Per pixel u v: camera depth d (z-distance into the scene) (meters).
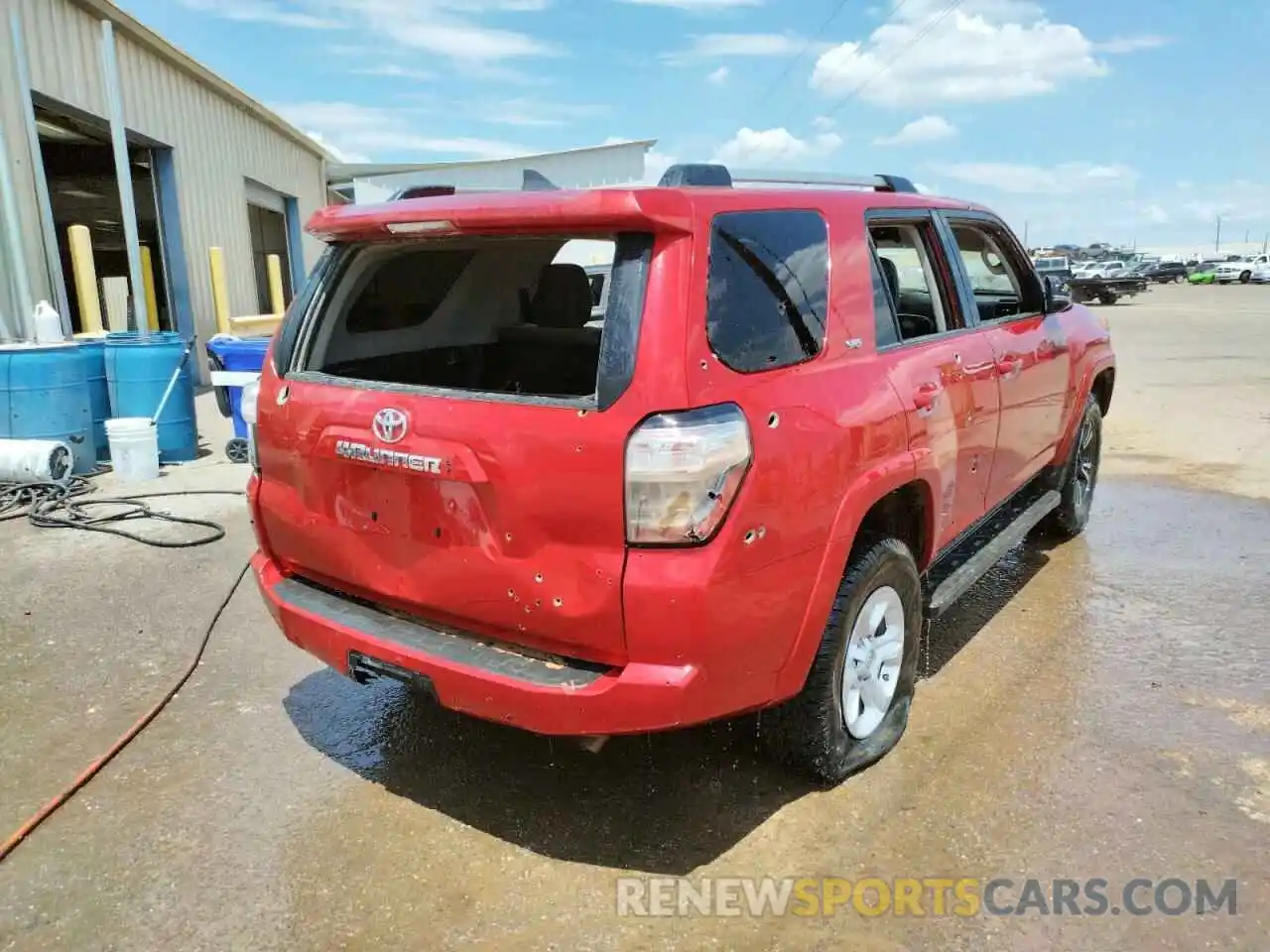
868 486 2.94
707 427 2.40
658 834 2.97
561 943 2.51
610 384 2.40
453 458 2.61
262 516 3.30
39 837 2.97
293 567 3.31
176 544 5.78
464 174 21.12
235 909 2.65
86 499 6.82
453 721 3.72
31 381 7.07
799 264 2.91
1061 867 2.78
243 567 5.43
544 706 2.52
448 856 2.88
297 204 19.62
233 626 4.62
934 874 2.77
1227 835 2.92
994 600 4.92
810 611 2.78
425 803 3.15
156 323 13.23
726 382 2.50
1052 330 4.91
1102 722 3.62
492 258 4.07
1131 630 4.52
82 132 11.30
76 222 16.84
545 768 3.36
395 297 3.70
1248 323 24.09
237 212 15.53
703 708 2.52
